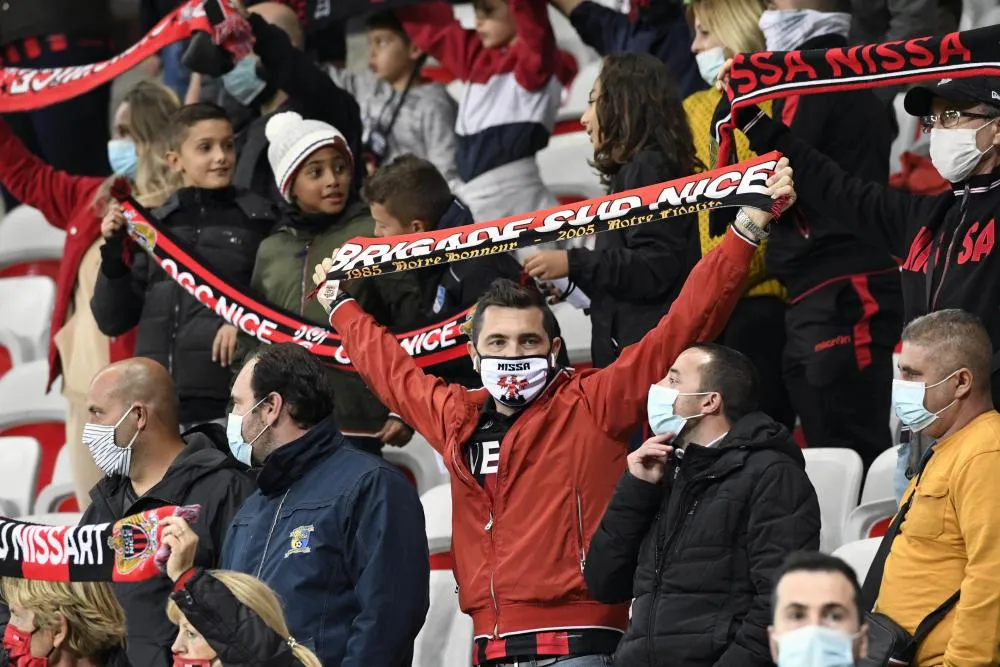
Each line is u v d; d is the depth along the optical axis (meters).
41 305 35.53
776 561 16.73
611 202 19.50
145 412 21.17
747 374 17.91
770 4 24.00
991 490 16.45
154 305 25.42
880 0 28.02
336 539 18.64
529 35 29.45
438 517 25.05
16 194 28.62
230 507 20.31
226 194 25.86
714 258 18.58
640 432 22.33
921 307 19.08
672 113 22.52
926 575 16.81
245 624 15.37
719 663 16.72
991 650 16.19
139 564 16.84
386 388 20.03
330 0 31.09
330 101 26.67
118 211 25.23
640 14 28.44
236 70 28.30
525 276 21.92
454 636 22.61
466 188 29.95
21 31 35.09
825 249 23.11
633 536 17.81
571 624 18.39
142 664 19.88
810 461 23.20
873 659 16.42
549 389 19.00
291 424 19.36
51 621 17.03
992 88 18.28
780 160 18.61
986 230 18.47
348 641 18.39
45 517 28.05
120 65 26.88
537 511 18.66
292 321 23.88
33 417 33.38
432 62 38.19
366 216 24.28
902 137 31.55
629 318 22.16
